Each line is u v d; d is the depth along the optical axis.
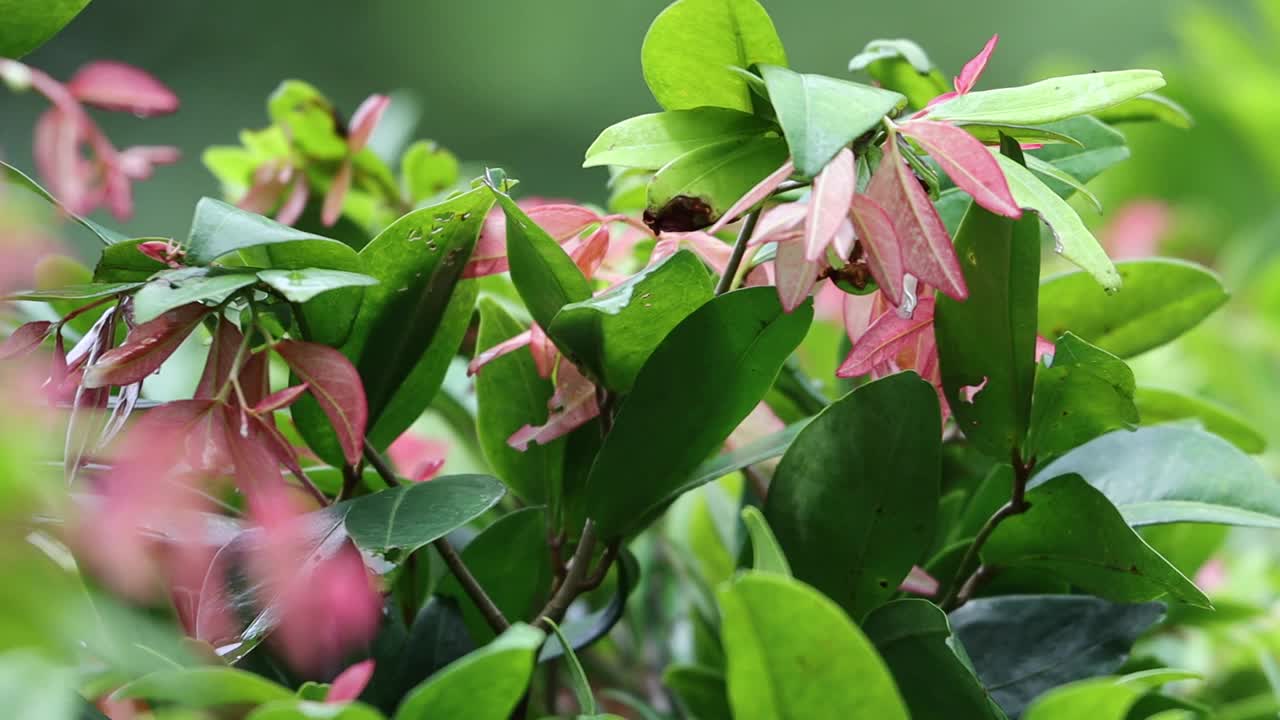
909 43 1.29
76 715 1.07
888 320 1.17
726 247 1.20
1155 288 1.29
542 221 1.19
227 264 1.23
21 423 1.07
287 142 1.43
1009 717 1.20
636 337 1.15
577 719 1.10
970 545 1.23
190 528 1.14
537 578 1.23
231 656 1.11
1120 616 1.22
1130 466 1.21
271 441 1.12
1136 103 1.29
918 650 1.15
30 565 1.05
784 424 1.31
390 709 1.17
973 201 1.15
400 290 1.17
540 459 1.24
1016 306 1.16
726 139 1.16
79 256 1.26
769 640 1.06
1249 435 1.34
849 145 1.12
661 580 1.43
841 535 1.17
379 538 1.12
